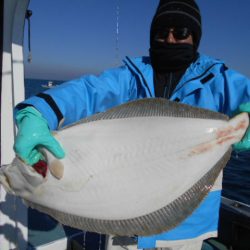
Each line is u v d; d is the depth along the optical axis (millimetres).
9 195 1388
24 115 857
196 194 945
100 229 895
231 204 1837
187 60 1115
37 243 1547
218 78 1097
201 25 1162
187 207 932
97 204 871
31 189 842
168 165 906
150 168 890
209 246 1749
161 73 1160
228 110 1081
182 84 1099
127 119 899
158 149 899
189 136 920
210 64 1111
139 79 1116
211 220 1146
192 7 1121
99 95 1047
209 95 1083
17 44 1347
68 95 982
